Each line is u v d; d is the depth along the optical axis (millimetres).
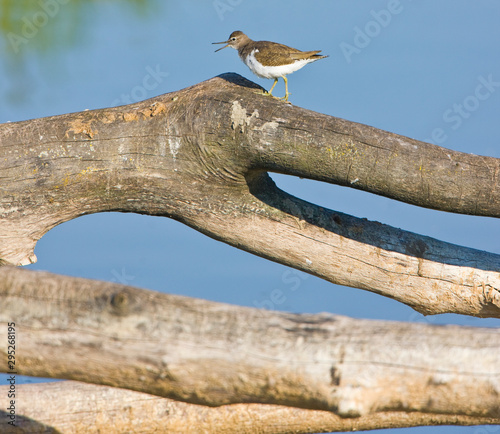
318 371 6363
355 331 6535
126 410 8672
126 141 11711
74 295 6641
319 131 10766
